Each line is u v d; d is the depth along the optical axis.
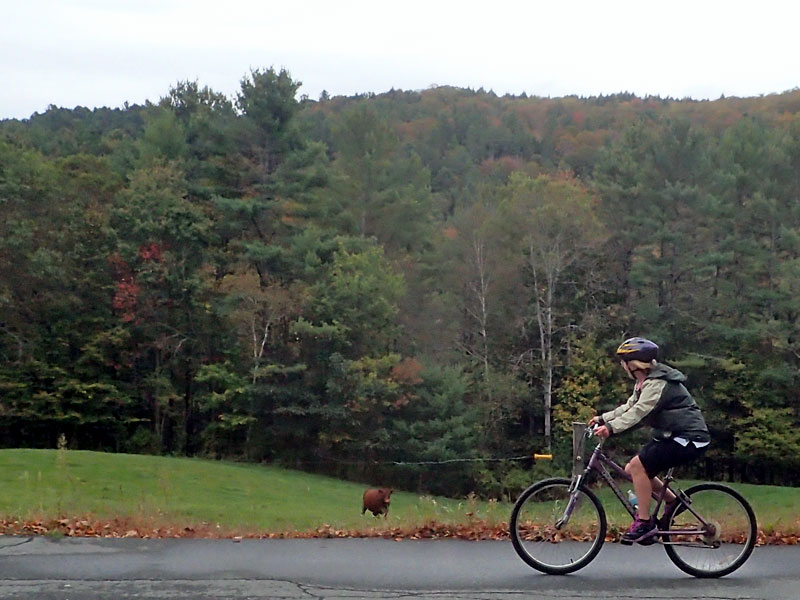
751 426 46.12
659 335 47.12
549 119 92.50
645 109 88.12
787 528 8.70
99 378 48.69
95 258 48.81
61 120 92.81
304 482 36.28
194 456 49.38
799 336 46.44
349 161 57.72
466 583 6.75
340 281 45.59
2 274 46.34
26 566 7.22
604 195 51.75
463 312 50.88
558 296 49.81
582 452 7.23
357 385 43.81
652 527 6.97
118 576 6.89
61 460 20.80
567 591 6.52
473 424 45.59
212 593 6.39
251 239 51.06
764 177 50.91
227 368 47.69
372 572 7.09
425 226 59.34
